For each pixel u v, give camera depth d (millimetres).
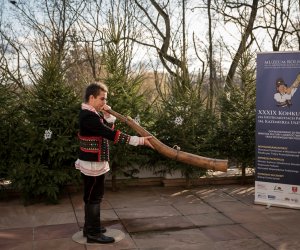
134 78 6102
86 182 3707
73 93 5555
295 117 4797
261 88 4973
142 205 5172
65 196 5598
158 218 4602
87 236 3822
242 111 6301
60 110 5359
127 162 5781
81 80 6234
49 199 5238
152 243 3816
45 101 5406
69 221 4520
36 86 5508
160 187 6195
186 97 6105
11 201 5406
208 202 5324
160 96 6312
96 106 3594
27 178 5113
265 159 5055
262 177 5102
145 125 5988
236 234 4070
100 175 3688
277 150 4961
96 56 11500
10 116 5422
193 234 4066
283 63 4809
